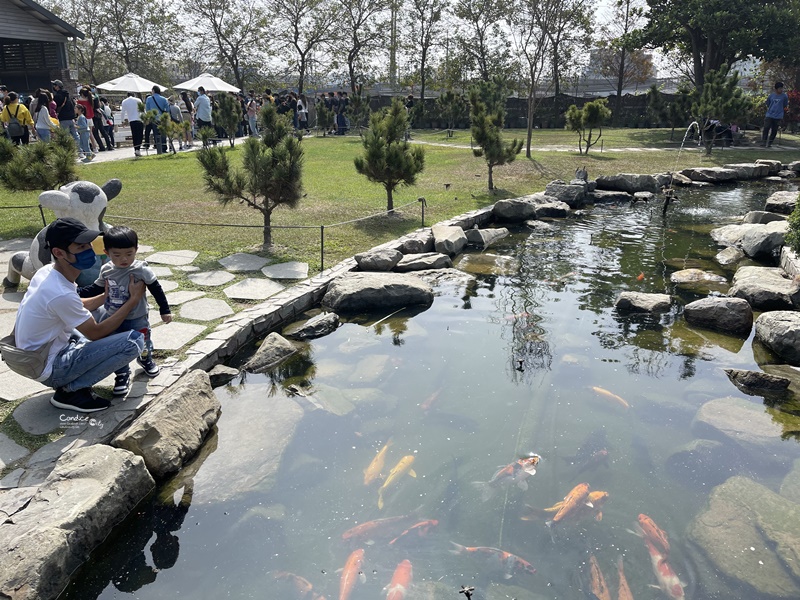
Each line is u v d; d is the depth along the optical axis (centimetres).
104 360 376
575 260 837
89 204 504
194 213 945
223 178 758
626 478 369
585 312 646
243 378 491
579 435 414
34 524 284
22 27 1997
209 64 3759
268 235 787
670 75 3506
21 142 1256
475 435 413
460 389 478
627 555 306
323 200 1075
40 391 413
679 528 327
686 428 427
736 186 1448
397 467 370
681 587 287
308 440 407
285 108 2248
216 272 680
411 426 425
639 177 1330
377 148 925
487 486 359
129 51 3847
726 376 509
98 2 3694
